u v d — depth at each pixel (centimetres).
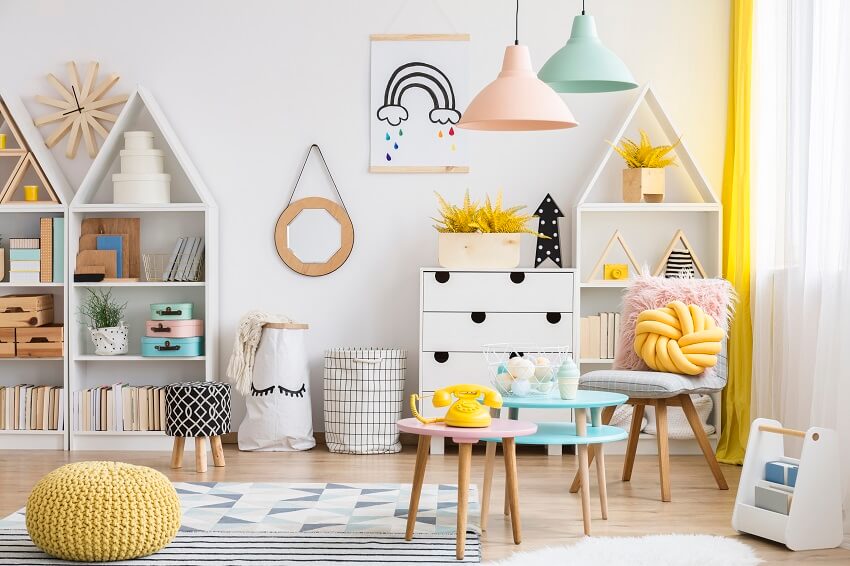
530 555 298
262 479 428
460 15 533
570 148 533
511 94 328
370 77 534
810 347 395
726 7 529
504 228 502
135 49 538
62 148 541
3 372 537
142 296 539
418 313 535
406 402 534
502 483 421
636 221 530
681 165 529
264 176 537
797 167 418
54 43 539
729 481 430
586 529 331
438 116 533
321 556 300
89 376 537
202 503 375
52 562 291
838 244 366
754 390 456
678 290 419
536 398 347
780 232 436
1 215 537
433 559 297
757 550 315
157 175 518
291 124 538
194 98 538
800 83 409
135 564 290
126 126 532
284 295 538
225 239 537
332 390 505
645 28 532
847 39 362
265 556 299
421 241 536
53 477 298
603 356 512
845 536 329
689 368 394
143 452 505
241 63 536
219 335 537
